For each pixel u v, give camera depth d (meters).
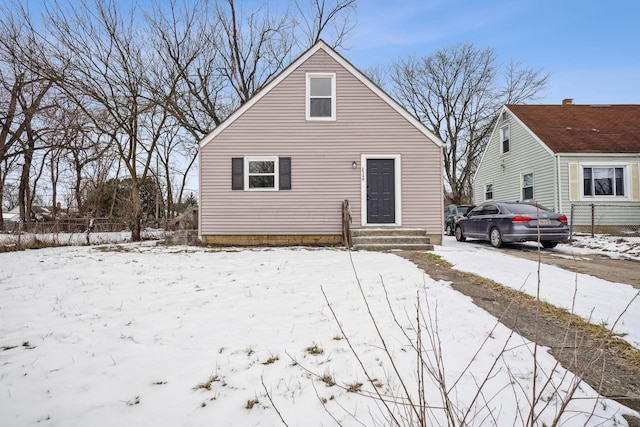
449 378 2.75
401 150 11.84
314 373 2.89
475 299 4.92
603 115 18.67
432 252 9.62
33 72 13.10
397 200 11.72
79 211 26.22
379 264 7.57
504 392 2.58
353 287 5.55
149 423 2.35
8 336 3.83
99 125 15.16
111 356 3.31
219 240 11.84
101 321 4.27
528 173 17.86
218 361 3.17
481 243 12.95
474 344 3.38
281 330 3.84
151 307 4.80
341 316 4.20
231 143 11.84
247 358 3.21
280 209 11.80
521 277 6.20
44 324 4.20
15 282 6.45
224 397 2.62
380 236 10.78
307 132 11.86
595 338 3.59
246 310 4.57
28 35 12.90
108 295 5.47
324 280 6.12
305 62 11.98
